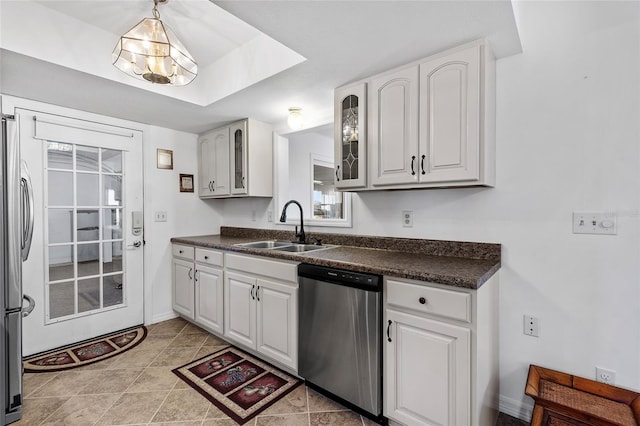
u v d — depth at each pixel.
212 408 1.75
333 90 2.14
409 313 1.47
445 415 1.36
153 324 3.02
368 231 2.32
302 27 1.42
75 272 2.56
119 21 1.85
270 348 2.14
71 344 2.54
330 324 1.75
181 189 3.27
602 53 1.46
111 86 2.08
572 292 1.54
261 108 2.54
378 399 1.56
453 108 1.57
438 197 1.96
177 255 3.08
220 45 2.13
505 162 1.71
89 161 2.64
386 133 1.82
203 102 2.47
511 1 1.24
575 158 1.52
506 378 1.72
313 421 1.64
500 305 1.72
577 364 1.53
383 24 1.39
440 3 1.25
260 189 2.93
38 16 1.69
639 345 1.39
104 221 2.73
